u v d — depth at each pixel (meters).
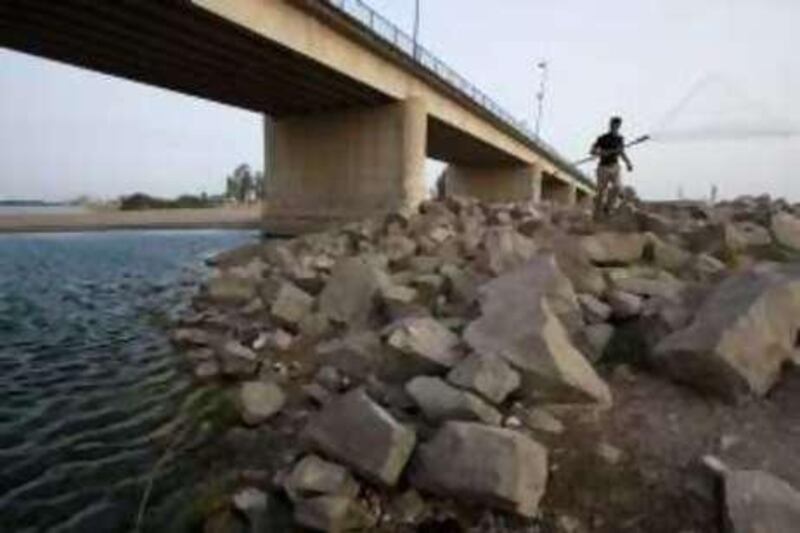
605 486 5.46
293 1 25.75
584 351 7.70
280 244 22.77
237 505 5.95
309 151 40.16
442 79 40.34
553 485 5.51
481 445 5.46
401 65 35.53
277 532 5.53
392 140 36.81
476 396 6.44
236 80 31.88
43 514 6.51
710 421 6.17
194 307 15.80
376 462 5.61
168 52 26.73
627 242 10.90
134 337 13.95
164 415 8.83
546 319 7.09
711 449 5.73
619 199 15.07
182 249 40.25
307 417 7.80
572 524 5.12
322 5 26.95
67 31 24.05
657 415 6.37
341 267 11.95
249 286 15.19
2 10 21.70
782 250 11.99
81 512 6.50
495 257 11.09
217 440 7.68
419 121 36.91
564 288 8.09
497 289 8.23
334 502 5.43
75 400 9.88
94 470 7.39
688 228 12.91
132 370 11.19
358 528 5.35
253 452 7.18
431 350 7.44
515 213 22.97
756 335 6.57
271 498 6.03
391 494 5.63
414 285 11.50
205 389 9.66
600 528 5.07
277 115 41.22
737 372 6.41
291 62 28.38
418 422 6.44
